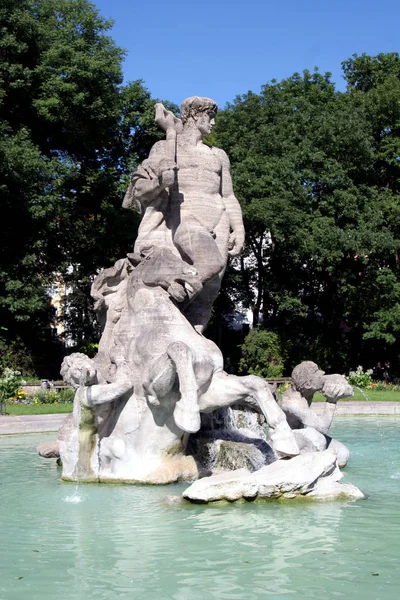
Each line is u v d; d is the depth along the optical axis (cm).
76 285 3738
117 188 3128
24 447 1206
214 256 866
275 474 680
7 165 2519
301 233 3198
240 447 809
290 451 705
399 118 3591
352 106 3541
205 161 905
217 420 857
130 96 3266
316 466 689
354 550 519
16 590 448
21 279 2742
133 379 784
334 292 3719
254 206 3119
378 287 3500
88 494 729
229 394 743
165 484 769
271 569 479
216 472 801
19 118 2911
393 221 3400
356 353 3822
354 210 3347
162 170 841
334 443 888
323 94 3788
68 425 842
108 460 792
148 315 792
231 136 3553
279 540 544
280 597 429
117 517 627
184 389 709
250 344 3291
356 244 3225
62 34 2905
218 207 905
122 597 433
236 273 3656
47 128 3019
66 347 3841
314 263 3494
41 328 3178
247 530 573
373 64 3975
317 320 3900
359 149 3419
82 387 772
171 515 627
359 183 3591
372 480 810
